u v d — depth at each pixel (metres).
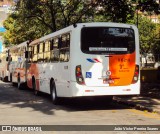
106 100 15.70
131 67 13.42
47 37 16.67
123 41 13.43
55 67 15.13
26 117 11.61
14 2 30.30
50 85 16.05
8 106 14.86
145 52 62.28
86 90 13.00
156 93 18.44
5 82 34.03
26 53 21.56
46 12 31.39
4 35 50.53
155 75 26.84
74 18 32.66
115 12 22.00
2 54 35.31
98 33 13.23
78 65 13.00
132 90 13.40
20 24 35.56
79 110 13.48
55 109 13.81
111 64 13.20
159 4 19.75
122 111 13.17
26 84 24.14
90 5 29.69
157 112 12.34
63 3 30.70
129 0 21.17
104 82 13.11
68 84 13.37
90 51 13.10
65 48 13.83
